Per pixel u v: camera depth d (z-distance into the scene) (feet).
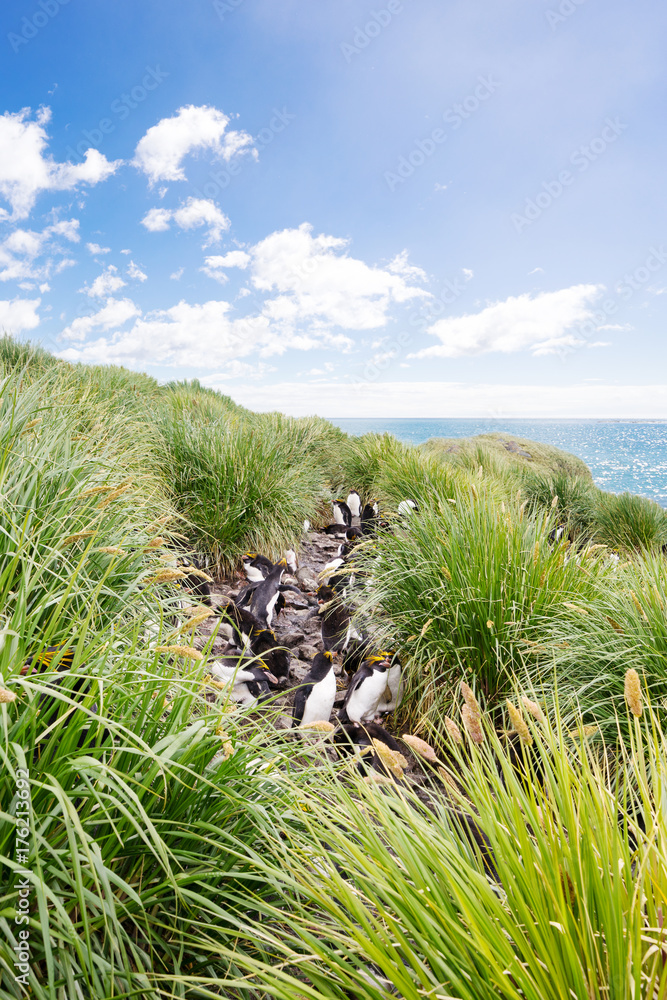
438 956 4.06
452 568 12.86
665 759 5.74
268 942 4.77
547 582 12.50
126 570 10.21
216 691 6.88
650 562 12.80
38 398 13.76
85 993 4.61
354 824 5.74
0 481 8.41
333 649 14.94
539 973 3.85
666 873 4.26
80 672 5.48
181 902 5.36
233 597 18.25
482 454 47.24
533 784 5.35
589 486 42.27
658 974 3.89
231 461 22.03
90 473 12.02
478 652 11.98
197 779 5.79
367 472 36.17
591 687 10.23
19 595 6.22
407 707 12.51
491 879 5.28
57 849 4.69
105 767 4.56
